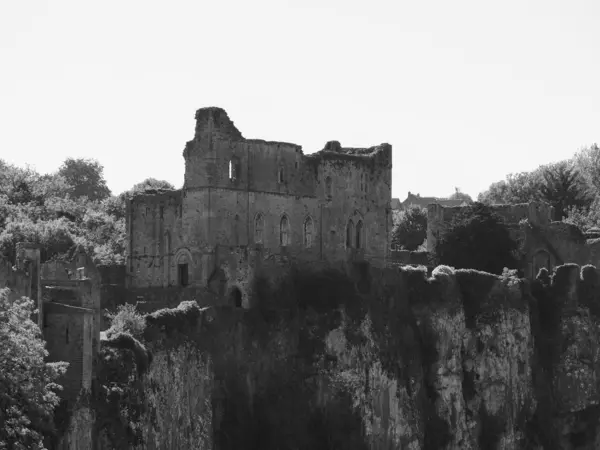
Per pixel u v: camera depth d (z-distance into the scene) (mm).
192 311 188375
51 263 185375
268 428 196625
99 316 165250
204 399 185875
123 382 161875
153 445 168875
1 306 133250
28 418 133500
